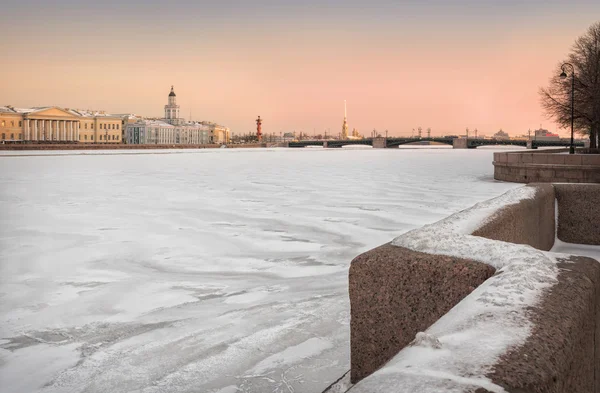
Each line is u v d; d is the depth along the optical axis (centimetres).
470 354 154
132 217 1404
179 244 1045
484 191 2106
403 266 292
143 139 17512
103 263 881
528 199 584
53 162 4478
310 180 2700
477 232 371
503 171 2623
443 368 146
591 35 3575
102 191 2086
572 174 2262
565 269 245
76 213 1476
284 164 4519
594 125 3441
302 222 1323
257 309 623
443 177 2919
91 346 516
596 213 758
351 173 3284
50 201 1758
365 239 1101
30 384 434
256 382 425
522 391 134
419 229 351
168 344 516
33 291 712
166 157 5975
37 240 1080
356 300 308
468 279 273
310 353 482
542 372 145
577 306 199
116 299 675
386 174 3189
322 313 600
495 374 140
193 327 563
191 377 439
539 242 644
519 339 163
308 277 783
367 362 310
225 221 1341
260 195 1961
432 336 166
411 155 7488
